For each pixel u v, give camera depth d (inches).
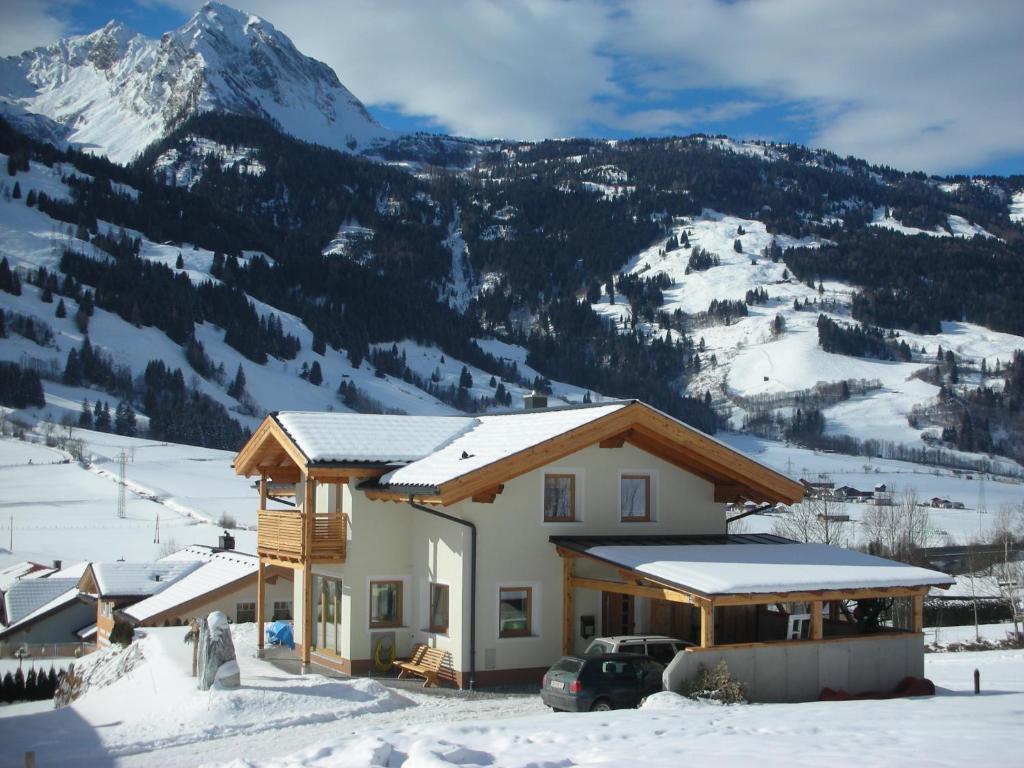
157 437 6835.6
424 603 1015.6
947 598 2265.0
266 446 1128.8
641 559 900.0
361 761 498.6
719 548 971.9
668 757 512.1
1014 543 3080.7
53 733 797.9
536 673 967.6
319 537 1013.8
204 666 871.1
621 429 976.3
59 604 2123.5
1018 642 1784.0
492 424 1125.7
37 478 4525.1
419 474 968.3
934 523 4101.9
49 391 7480.3
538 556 982.4
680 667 810.2
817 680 872.3
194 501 4126.5
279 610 1674.5
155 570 1907.0
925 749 529.7
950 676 1158.3
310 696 845.2
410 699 886.4
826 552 995.3
